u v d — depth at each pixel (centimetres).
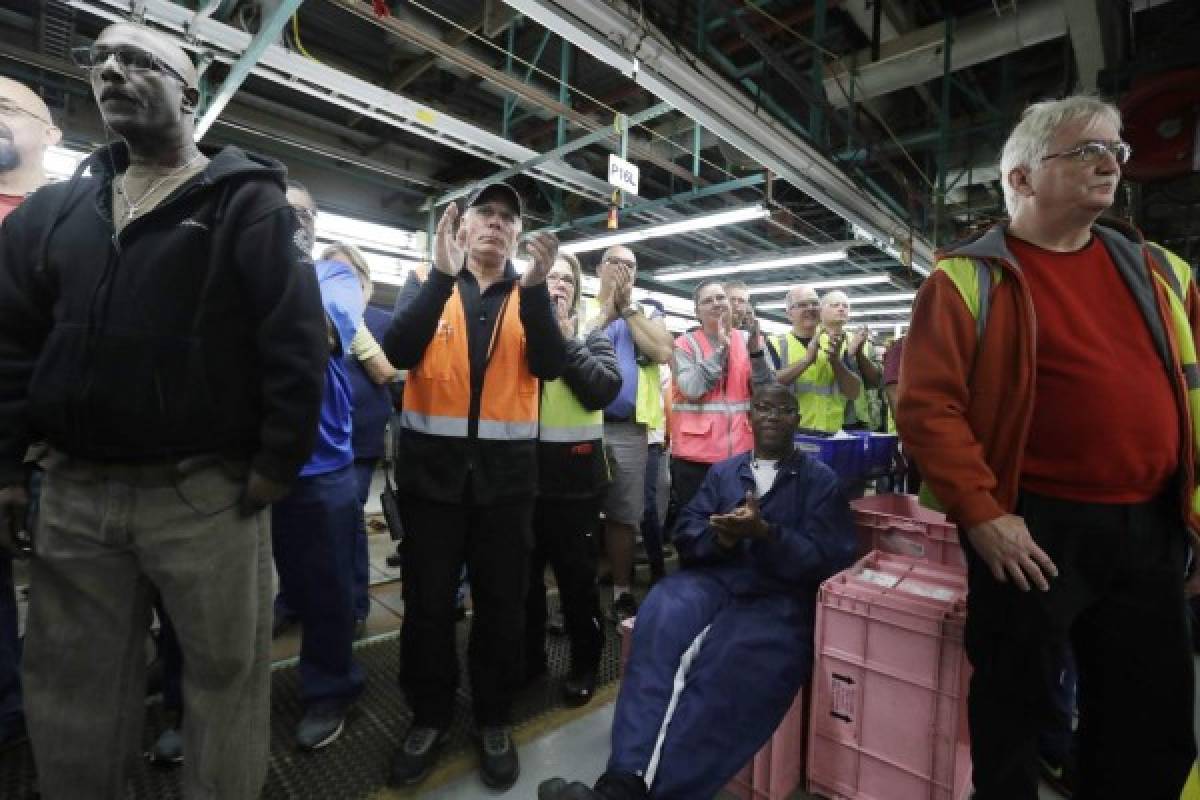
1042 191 109
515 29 388
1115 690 109
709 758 134
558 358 158
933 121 546
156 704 176
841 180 393
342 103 291
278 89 417
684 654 152
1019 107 507
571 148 353
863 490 302
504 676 158
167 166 108
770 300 884
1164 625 107
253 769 112
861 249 642
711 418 250
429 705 154
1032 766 113
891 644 140
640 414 255
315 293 109
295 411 104
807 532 172
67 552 99
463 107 460
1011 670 110
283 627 229
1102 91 269
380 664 211
